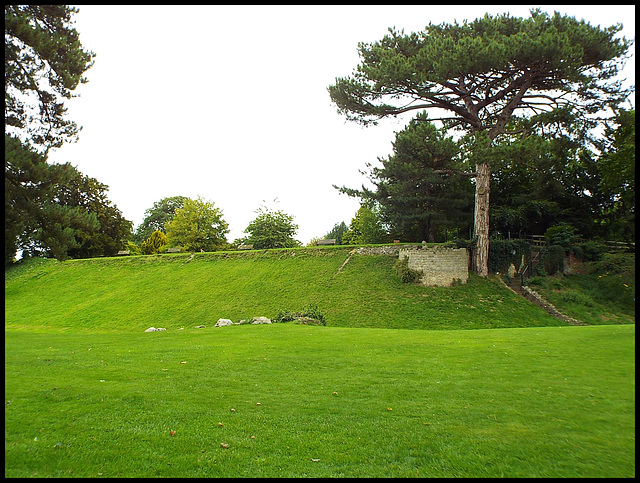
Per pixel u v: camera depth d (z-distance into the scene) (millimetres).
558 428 7246
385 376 10398
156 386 9422
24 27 16250
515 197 40375
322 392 9219
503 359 11797
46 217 17516
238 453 6461
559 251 32906
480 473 5887
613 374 10133
